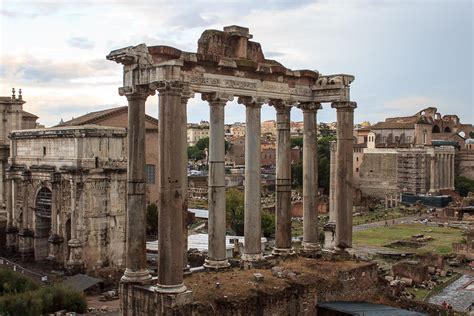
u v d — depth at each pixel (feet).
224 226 129.90
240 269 132.57
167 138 105.60
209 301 108.06
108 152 277.64
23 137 304.30
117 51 113.50
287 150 146.72
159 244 106.42
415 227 466.29
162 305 104.68
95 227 270.67
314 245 150.41
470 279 279.28
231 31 132.57
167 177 105.50
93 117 383.24
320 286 125.59
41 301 183.83
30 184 300.61
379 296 140.46
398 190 652.89
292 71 142.20
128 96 115.44
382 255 333.62
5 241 325.01
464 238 393.29
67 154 276.41
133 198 115.34
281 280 123.44
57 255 277.85
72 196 266.98
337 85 144.66
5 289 199.00
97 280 243.40
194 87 120.88
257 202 136.26
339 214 146.82
